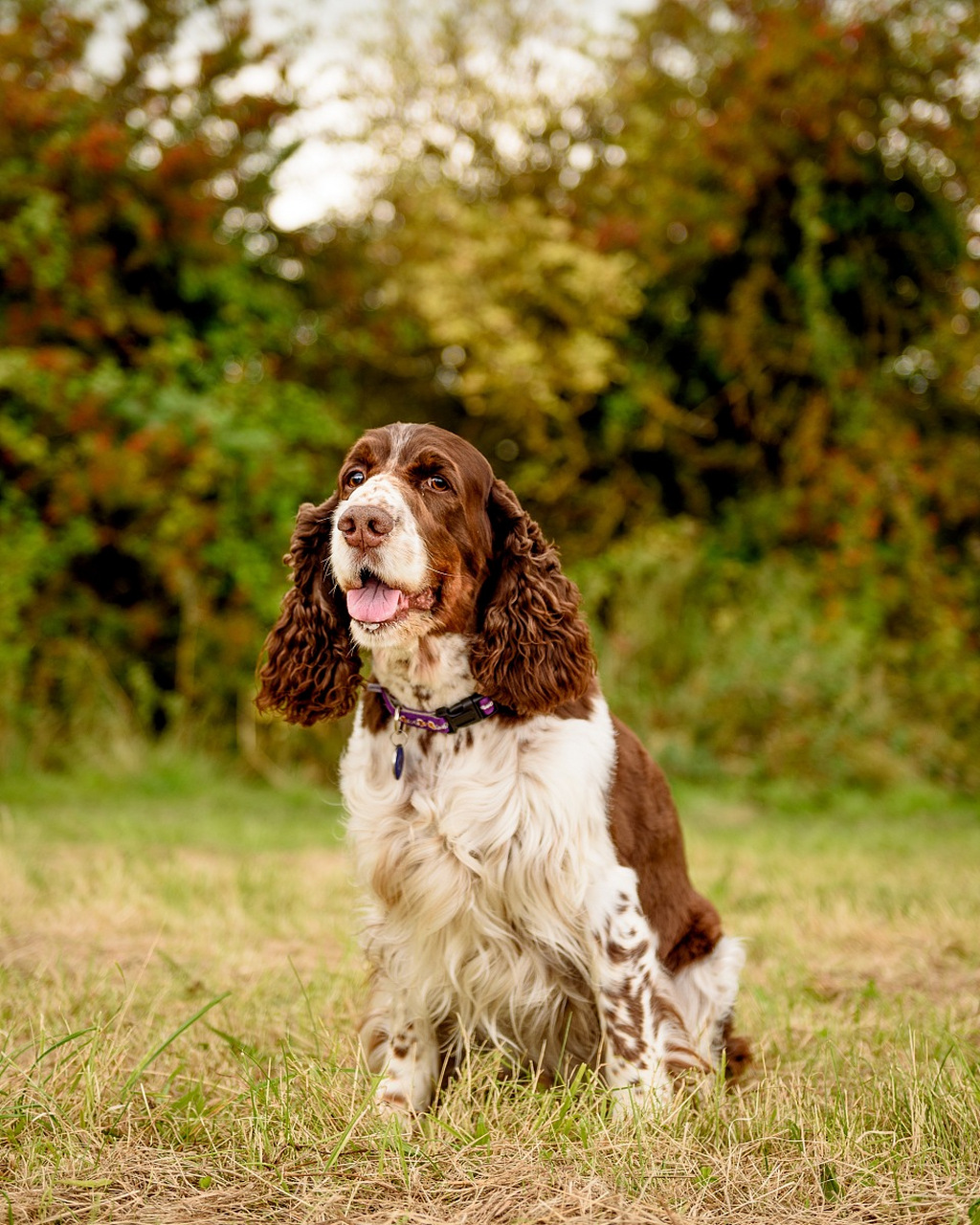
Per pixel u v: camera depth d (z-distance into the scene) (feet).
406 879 9.37
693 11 38.63
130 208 31.55
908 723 31.19
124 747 29.19
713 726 30.91
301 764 31.24
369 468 10.12
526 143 41.42
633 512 37.42
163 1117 8.10
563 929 9.27
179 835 22.84
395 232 39.47
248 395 32.07
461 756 9.45
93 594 31.53
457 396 40.01
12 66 32.27
